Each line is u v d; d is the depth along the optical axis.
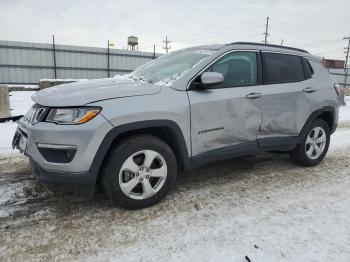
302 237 2.67
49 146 2.74
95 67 29.86
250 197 3.48
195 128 3.28
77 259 2.34
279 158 5.03
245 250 2.47
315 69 4.58
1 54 26.42
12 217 2.93
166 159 3.17
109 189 2.96
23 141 3.09
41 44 27.44
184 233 2.71
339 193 3.65
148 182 3.11
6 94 7.60
